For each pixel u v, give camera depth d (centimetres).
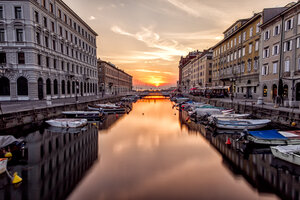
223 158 1091
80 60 4800
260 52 3077
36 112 1884
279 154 1001
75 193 718
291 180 816
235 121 1792
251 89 3509
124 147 1309
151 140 1486
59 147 1293
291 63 2355
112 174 886
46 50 3294
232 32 4212
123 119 2533
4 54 2898
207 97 4228
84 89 5069
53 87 3538
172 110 3612
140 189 749
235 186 772
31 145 1330
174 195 707
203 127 2008
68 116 2434
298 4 2197
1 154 1038
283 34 2494
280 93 2317
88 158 1091
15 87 2909
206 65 6106
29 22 2867
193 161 1046
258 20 3244
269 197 693
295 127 1520
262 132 1341
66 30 4047
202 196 700
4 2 2809
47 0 3344
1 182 794
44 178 840
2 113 1488
